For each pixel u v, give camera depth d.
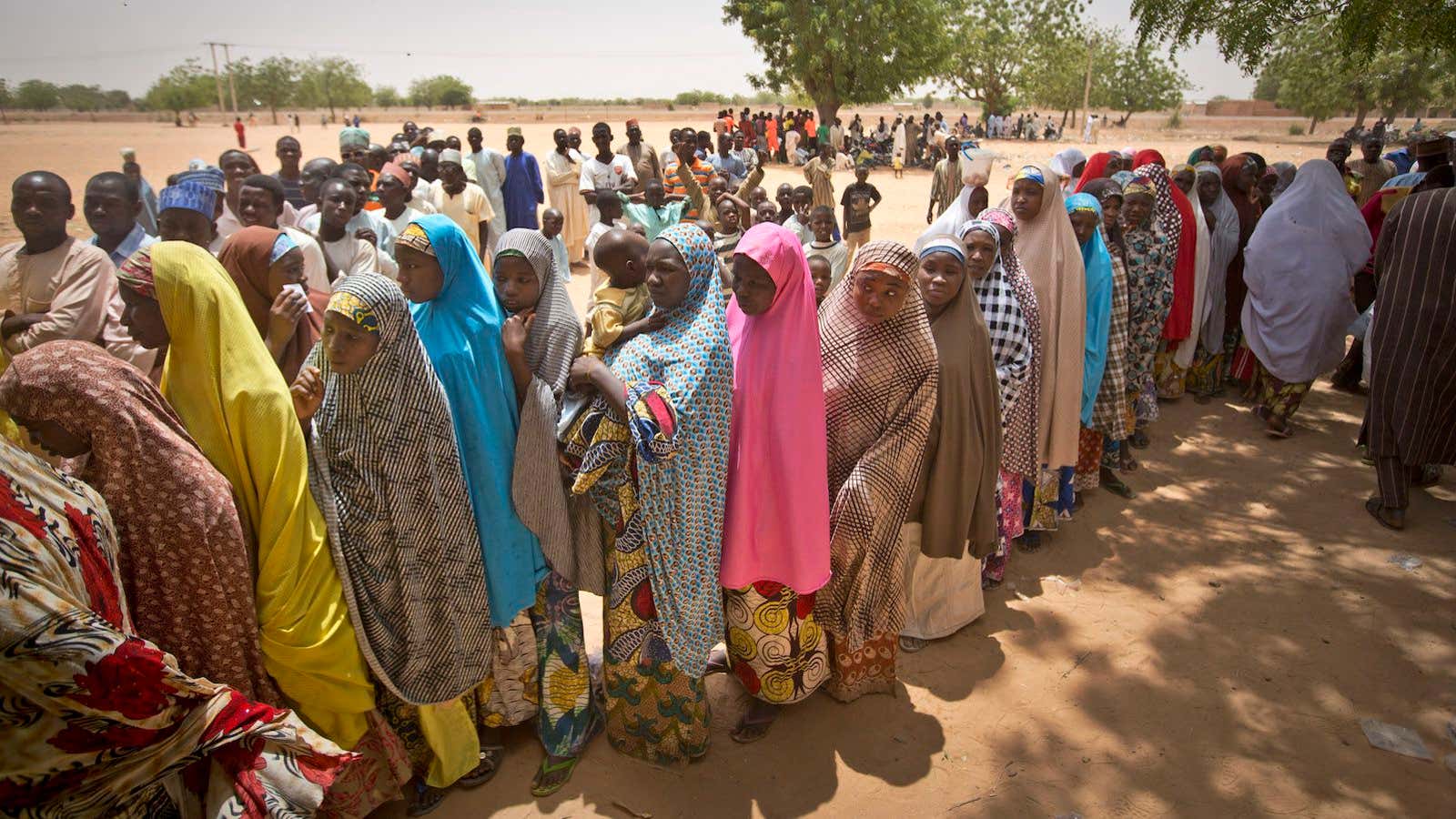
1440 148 6.22
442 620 2.73
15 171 23.95
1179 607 4.25
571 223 12.18
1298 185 6.07
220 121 76.19
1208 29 6.13
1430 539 4.88
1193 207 6.53
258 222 4.76
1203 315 6.82
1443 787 3.08
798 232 7.89
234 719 2.07
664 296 2.64
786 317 2.76
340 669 2.59
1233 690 3.63
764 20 32.41
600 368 2.69
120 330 3.96
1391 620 4.11
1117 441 5.62
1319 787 3.09
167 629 2.34
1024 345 4.02
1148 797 3.06
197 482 2.27
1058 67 60.06
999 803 3.03
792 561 2.94
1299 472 5.79
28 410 2.12
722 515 2.82
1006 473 4.21
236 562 2.35
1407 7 5.42
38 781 1.86
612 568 2.99
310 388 2.52
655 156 12.26
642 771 3.14
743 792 3.06
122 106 109.94
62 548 1.83
